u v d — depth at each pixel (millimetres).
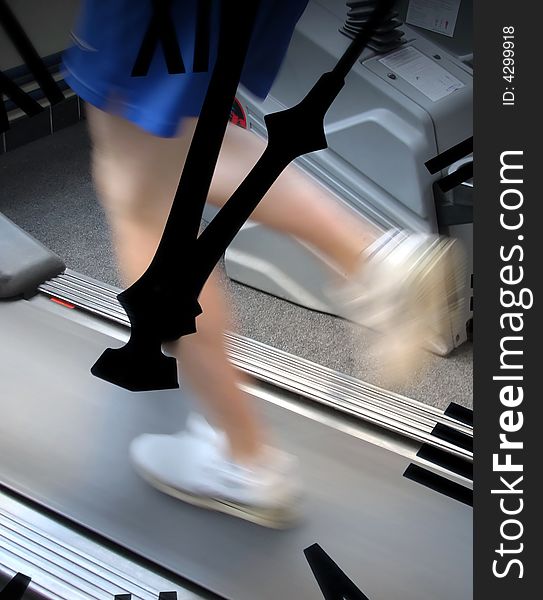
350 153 2361
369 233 1688
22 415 2014
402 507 1836
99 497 1812
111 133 1471
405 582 1678
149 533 1737
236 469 1773
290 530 1760
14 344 2217
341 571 1692
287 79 2348
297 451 1961
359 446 1985
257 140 1560
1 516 1766
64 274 2457
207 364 1645
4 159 3270
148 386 1405
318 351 2531
